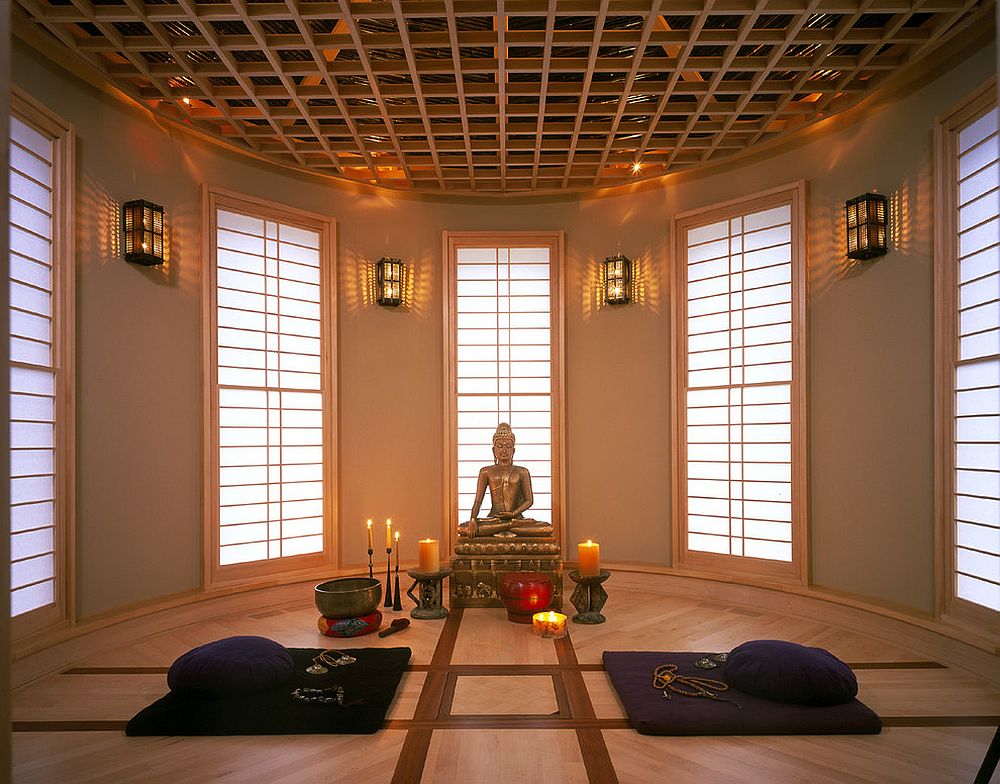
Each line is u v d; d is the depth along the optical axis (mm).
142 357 3877
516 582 3951
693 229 4812
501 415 5117
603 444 5035
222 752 2348
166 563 3973
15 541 3082
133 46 3248
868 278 3811
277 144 4441
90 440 3576
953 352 3287
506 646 3496
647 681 2896
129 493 3777
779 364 4305
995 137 3035
